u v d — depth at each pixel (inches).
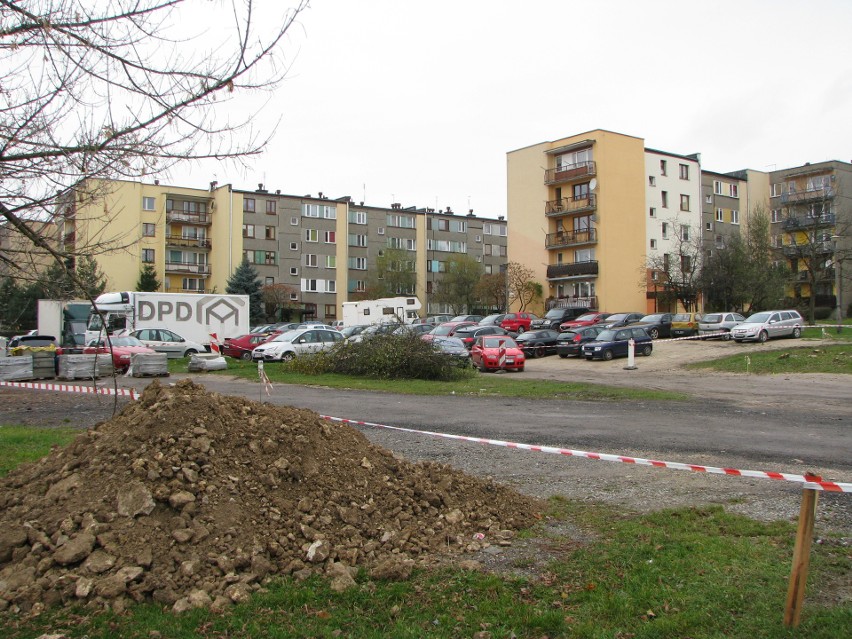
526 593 169.0
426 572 183.8
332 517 205.8
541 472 315.3
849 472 305.9
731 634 144.3
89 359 848.9
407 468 249.0
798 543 148.4
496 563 192.9
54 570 166.1
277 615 155.5
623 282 2059.5
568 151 2130.9
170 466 197.9
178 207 2428.6
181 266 2405.3
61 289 198.8
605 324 1536.7
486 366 1052.5
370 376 906.1
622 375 967.6
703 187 2301.9
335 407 578.9
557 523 232.4
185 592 164.7
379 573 178.2
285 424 239.1
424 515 223.5
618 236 2052.2
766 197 2479.1
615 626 149.9
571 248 2137.1
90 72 174.9
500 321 1752.0
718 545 200.7
